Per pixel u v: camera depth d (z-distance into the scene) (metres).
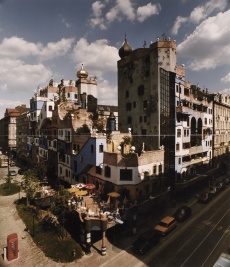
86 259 23.73
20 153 85.00
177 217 32.72
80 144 39.41
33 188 38.78
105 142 34.88
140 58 45.31
